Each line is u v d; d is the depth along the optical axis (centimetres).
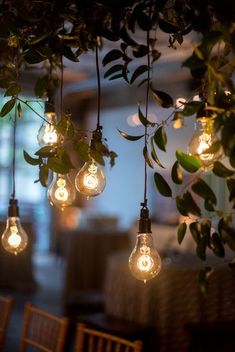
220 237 131
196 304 339
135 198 905
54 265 843
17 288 652
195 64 114
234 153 111
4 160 964
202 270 141
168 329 341
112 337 201
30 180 973
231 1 119
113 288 377
